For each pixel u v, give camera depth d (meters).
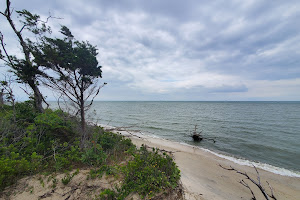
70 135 5.09
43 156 3.58
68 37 4.65
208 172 6.09
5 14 4.80
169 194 3.04
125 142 6.13
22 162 2.96
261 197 4.60
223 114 30.70
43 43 4.07
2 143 3.67
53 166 3.40
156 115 28.69
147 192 2.85
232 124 18.56
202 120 21.95
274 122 19.91
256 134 13.39
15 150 3.52
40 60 4.02
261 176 5.99
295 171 6.50
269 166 6.98
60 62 4.05
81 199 2.61
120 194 2.68
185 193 3.70
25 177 2.99
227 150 9.33
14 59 4.50
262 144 10.37
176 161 6.98
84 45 4.86
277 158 8.05
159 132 14.61
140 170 3.33
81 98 4.91
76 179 3.10
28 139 3.85
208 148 9.70
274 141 11.18
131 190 2.81
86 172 3.45
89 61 4.46
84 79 4.70
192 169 6.25
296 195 4.78
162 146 9.45
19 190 2.63
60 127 4.92
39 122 4.55
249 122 19.98
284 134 13.41
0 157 3.18
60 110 6.13
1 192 2.52
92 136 5.42
